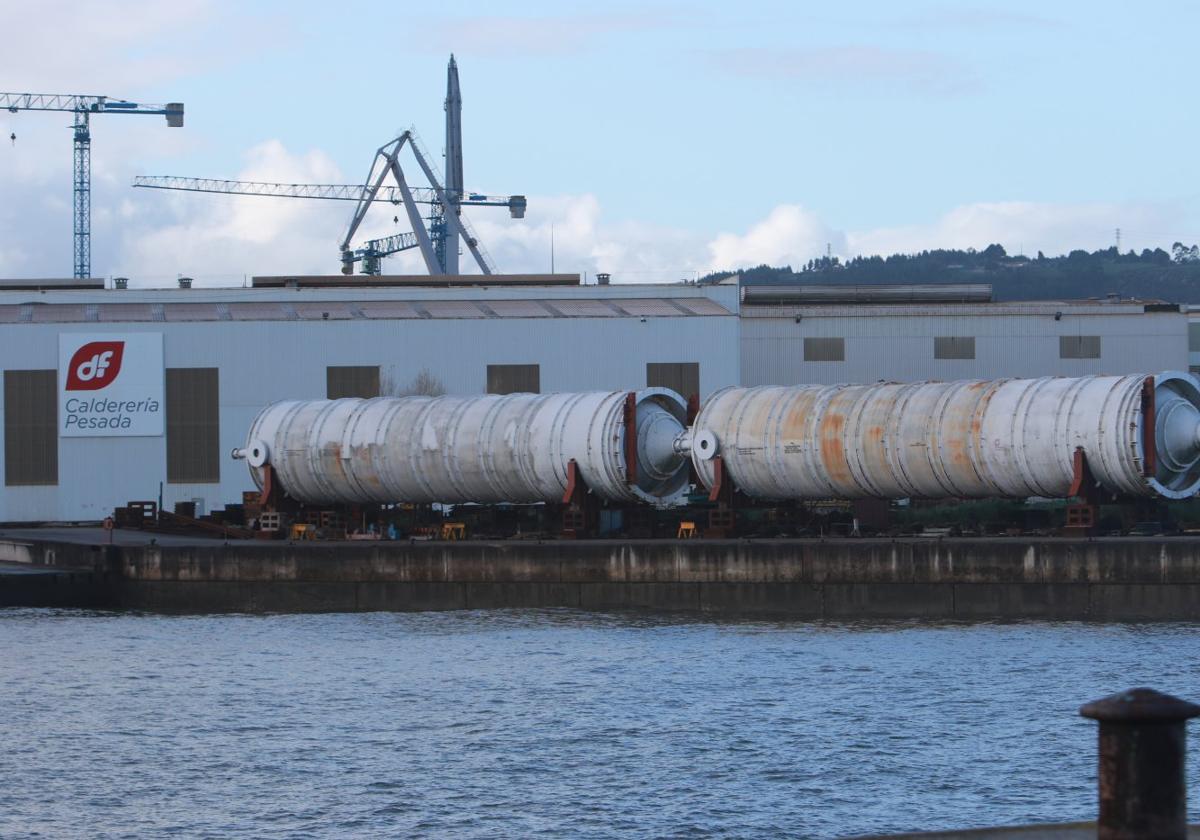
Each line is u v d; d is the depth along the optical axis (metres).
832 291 141.88
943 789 45.88
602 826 42.62
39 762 50.75
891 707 56.38
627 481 89.56
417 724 55.34
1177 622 73.31
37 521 121.56
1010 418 81.94
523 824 42.91
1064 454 80.50
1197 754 50.03
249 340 122.75
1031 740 51.25
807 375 133.75
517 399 95.50
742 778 47.38
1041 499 88.56
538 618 79.38
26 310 127.19
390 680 63.41
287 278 144.38
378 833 42.34
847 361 133.88
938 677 61.31
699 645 69.94
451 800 45.47
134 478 122.12
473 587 83.69
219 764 50.22
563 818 43.47
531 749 51.41
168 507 122.00
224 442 122.44
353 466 98.94
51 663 69.00
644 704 57.81
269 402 122.56
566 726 54.53
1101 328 134.50
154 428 122.31
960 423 83.25
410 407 99.31
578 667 65.19
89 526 118.44
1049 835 23.30
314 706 58.78
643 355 124.62
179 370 122.50
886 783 46.62
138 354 122.25
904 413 84.94
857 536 86.56
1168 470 81.12
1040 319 134.38
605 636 73.00
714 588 80.19
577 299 133.50
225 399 122.44
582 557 82.31
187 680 64.31
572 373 124.25
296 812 44.53
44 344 121.88
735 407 90.62
